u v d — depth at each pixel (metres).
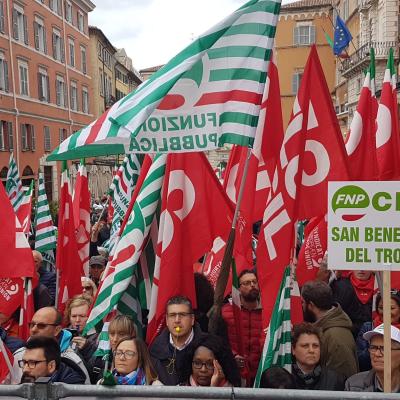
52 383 2.35
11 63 31.11
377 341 3.71
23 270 4.63
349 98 34.97
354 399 2.30
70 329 5.25
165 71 3.98
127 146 4.07
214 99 4.10
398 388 3.72
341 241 3.28
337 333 4.42
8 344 4.77
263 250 4.53
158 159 4.62
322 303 4.67
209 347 3.80
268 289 4.46
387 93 5.42
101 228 12.05
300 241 8.37
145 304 4.80
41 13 35.41
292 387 3.56
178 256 4.59
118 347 3.90
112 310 4.54
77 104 42.69
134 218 4.55
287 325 4.05
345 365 4.32
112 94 57.34
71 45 41.41
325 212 4.83
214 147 4.11
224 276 4.36
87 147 4.04
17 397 2.33
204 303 4.95
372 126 5.20
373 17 31.81
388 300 3.20
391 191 3.22
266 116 5.30
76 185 8.67
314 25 42.22
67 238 6.48
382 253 3.25
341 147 4.79
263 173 6.00
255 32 4.09
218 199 5.00
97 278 8.10
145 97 3.88
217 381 3.78
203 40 4.03
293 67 42.97
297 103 4.73
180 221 4.62
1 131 30.00
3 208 4.65
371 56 5.34
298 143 4.62
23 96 32.56
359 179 5.21
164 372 4.14
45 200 8.28
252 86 4.09
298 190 4.55
